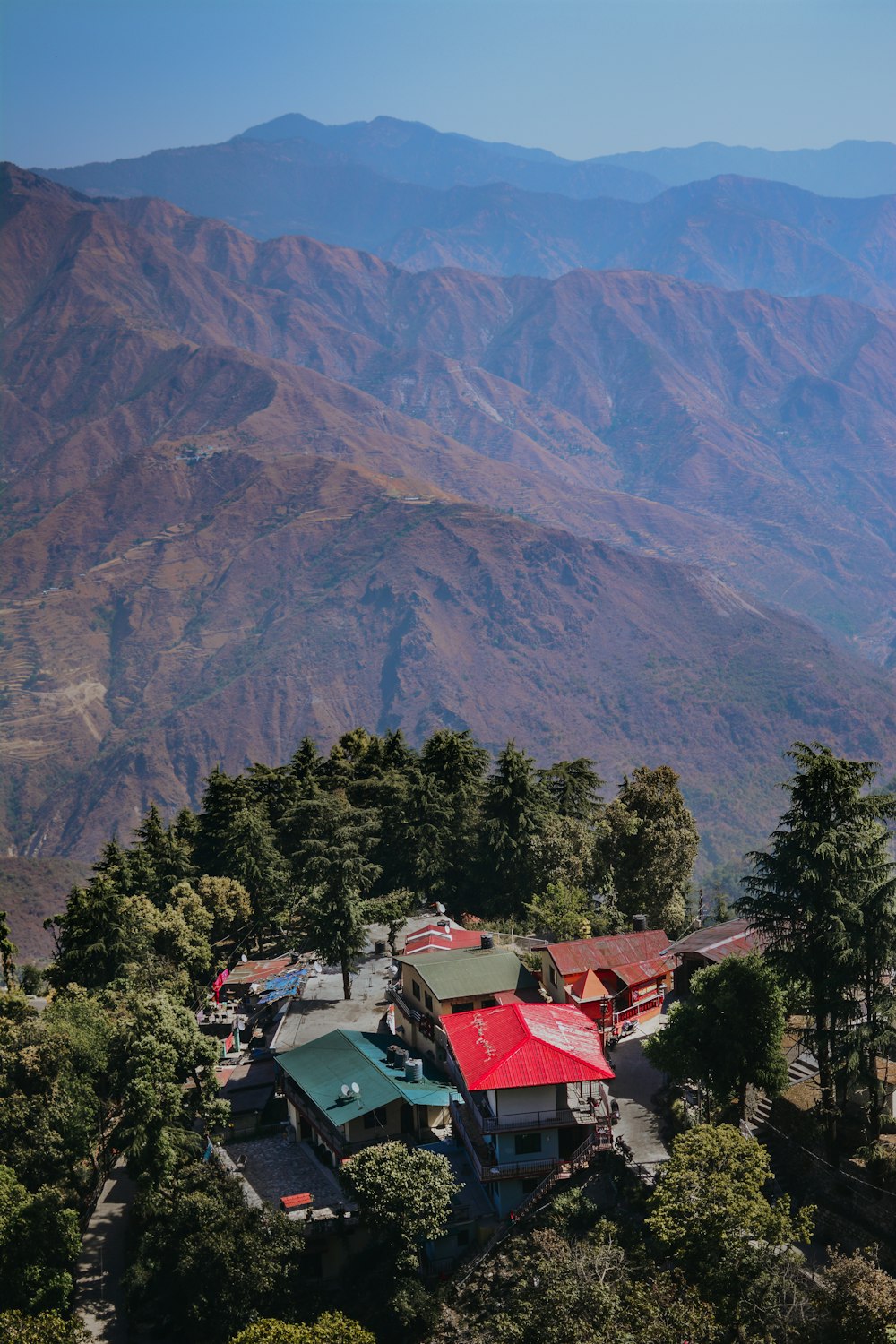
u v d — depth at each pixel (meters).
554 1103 56.25
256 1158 62.72
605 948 73.44
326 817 101.38
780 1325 42.88
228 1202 55.88
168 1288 55.12
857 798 53.28
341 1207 56.12
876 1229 50.66
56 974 81.50
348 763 120.88
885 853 53.88
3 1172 56.56
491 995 68.62
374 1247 53.41
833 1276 43.41
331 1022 75.81
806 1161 54.88
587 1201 52.97
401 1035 71.62
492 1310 49.47
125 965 78.12
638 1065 66.31
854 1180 52.31
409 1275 52.31
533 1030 58.84
